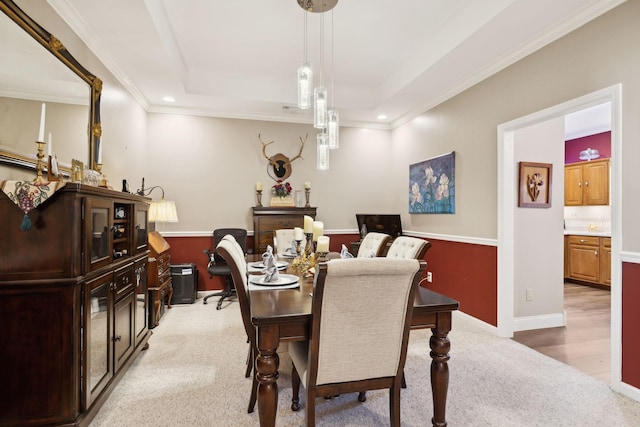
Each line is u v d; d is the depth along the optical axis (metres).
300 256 2.65
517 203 3.28
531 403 1.98
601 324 3.48
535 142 3.36
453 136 3.77
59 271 1.60
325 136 2.82
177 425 1.77
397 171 5.07
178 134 4.48
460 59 3.04
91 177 2.21
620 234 2.12
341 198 5.09
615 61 2.15
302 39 3.21
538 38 2.64
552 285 3.41
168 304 3.96
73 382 1.62
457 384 2.20
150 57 3.00
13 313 1.57
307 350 1.68
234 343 2.90
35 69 1.89
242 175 4.71
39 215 1.58
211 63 3.75
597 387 2.17
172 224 4.49
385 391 2.11
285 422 1.79
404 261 1.35
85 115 2.44
